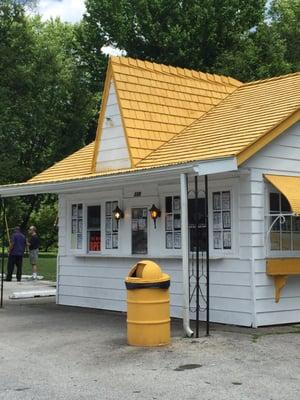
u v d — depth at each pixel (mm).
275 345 8859
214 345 8898
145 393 6512
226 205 10922
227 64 29094
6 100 32344
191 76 14578
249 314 10406
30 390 6734
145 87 13383
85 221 13953
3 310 13422
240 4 31969
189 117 13594
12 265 21156
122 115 12570
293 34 33531
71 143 36688
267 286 10562
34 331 10516
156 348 8773
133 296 9023
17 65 33750
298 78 13633
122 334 10070
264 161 10734
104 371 7523
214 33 30719
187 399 6262
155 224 12195
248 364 7730
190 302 11508
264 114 11680
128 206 12820
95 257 13555
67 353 8625
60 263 14648
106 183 11508
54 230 47906
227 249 10859
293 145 11211
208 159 9531
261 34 31266
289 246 10914
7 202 34156
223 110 13508
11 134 33438
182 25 30766
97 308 13562
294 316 10867
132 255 12531
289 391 6492
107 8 32906
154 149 12570
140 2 31641
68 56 40344
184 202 9695
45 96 35156
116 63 13250
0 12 34219
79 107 36750
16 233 21344
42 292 16422
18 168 32781
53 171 15250
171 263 11891
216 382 6891
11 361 8195
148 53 31938
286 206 10969
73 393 6574
